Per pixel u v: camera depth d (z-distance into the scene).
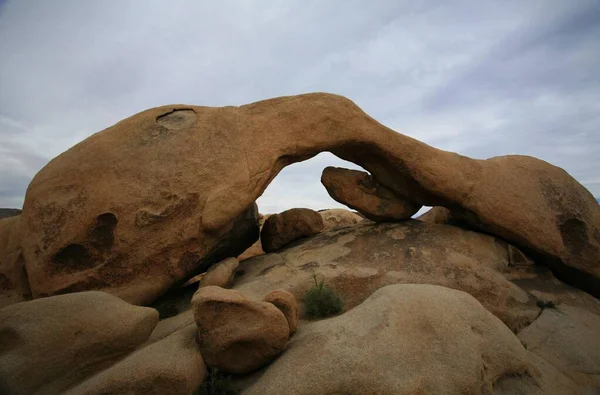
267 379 5.32
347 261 9.60
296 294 8.52
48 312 5.61
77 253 8.20
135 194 8.47
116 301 6.29
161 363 5.21
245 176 9.06
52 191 8.48
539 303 9.09
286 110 9.83
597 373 6.89
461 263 9.60
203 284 8.65
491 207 10.42
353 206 11.48
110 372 5.12
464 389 5.08
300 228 11.90
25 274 8.72
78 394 4.89
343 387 4.92
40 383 5.17
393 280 8.99
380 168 10.88
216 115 9.62
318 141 9.88
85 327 5.65
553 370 6.64
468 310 6.43
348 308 8.44
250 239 11.97
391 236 10.60
